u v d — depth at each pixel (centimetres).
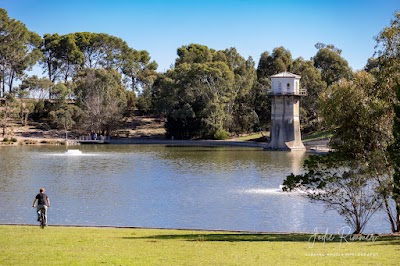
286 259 2503
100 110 17425
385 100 3666
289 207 5250
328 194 3959
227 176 7869
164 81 17800
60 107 18325
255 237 3319
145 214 4956
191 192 6275
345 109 3694
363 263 2417
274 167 9138
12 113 17312
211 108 16712
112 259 2417
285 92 13462
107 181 7300
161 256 2527
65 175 7988
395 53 3803
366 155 3678
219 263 2391
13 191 6306
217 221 4656
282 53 19912
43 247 2720
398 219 3719
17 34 19862
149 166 9356
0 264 2302
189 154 12144
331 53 18762
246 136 17175
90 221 4634
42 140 15900
